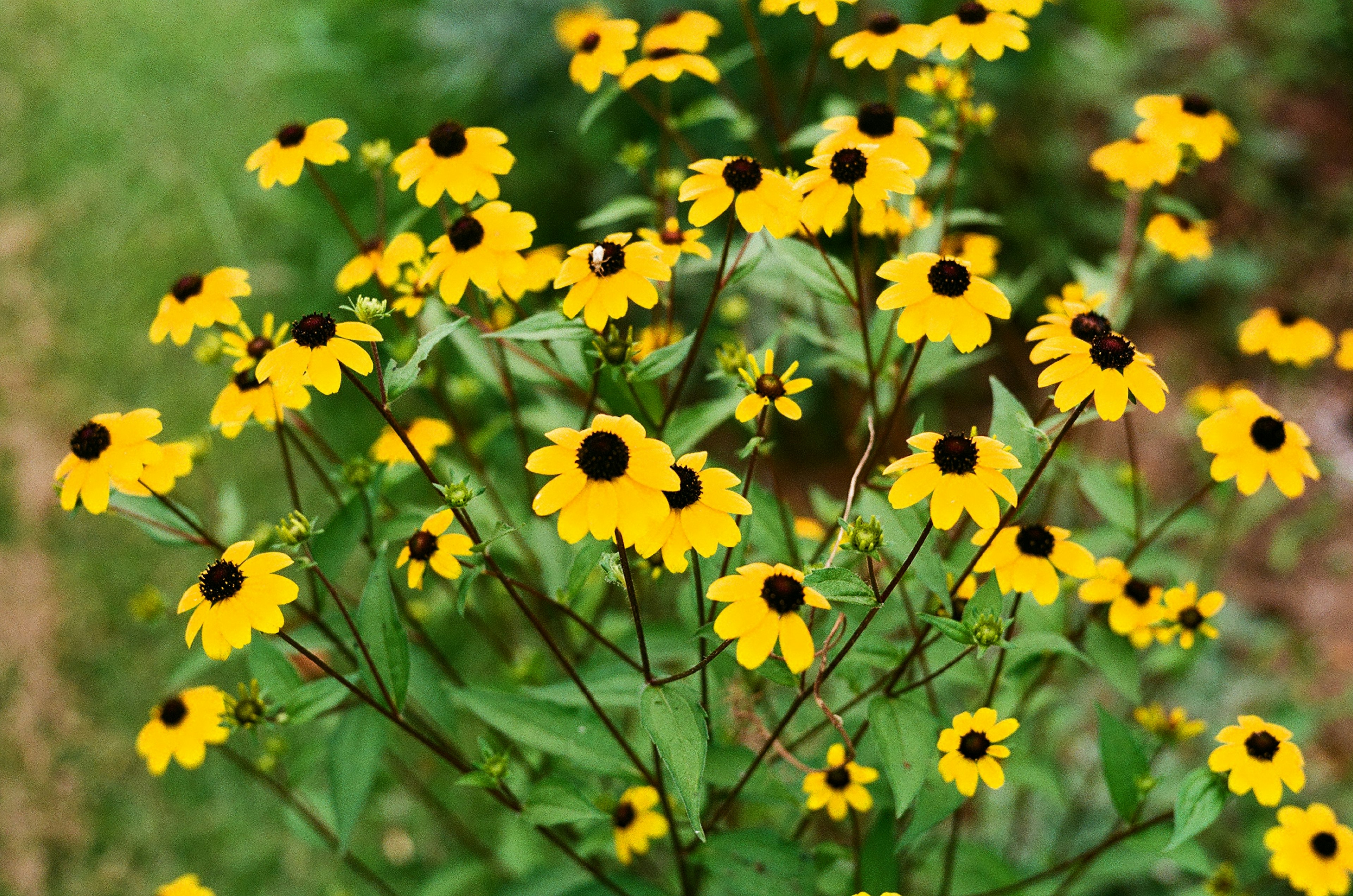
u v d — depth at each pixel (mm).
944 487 931
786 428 1836
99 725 1637
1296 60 2363
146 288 2178
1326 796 1413
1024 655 1054
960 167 1807
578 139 1881
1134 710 1199
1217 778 976
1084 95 2113
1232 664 1576
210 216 2252
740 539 930
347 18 2215
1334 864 1036
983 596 965
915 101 1527
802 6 1108
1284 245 2115
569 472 922
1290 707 1139
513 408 1109
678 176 1153
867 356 1030
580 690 1022
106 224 2311
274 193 2100
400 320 1122
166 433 1949
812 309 1221
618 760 1023
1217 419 1013
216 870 1481
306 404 944
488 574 954
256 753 1470
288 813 1192
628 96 1731
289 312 2031
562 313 986
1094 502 1067
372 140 2064
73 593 1771
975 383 1951
